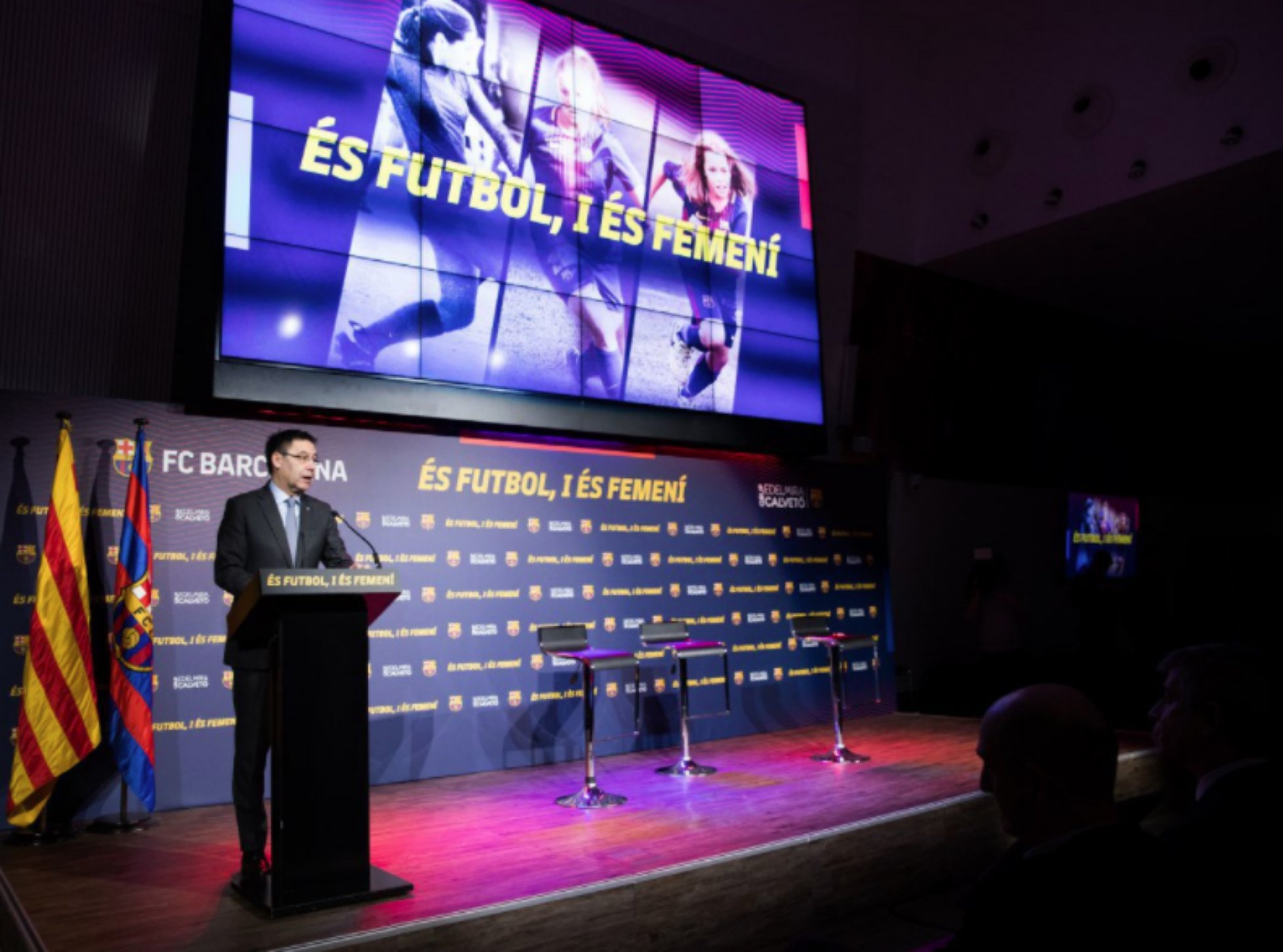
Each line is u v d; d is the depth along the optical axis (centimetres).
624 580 688
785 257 851
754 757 641
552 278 702
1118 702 931
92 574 502
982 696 919
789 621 777
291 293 589
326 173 611
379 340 618
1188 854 206
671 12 845
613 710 667
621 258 743
